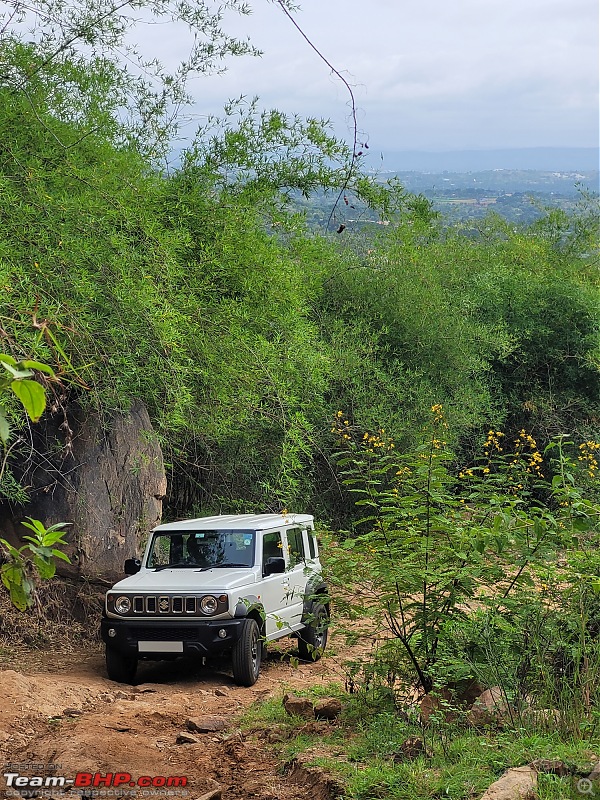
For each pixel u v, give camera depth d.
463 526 7.96
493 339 23.80
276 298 15.91
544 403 25.19
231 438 16.17
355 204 16.81
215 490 16.83
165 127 15.63
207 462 16.64
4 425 2.54
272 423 15.91
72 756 7.32
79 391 12.12
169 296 12.88
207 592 10.91
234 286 15.37
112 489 13.31
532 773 5.62
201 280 14.85
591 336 25.67
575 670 7.18
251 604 11.17
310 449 17.33
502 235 32.97
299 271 16.89
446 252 27.89
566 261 30.78
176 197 15.29
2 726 8.55
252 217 15.61
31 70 12.74
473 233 32.94
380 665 8.49
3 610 12.55
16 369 2.52
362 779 6.30
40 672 11.28
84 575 13.04
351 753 7.11
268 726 8.40
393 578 7.80
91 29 12.38
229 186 16.25
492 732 6.97
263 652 12.14
